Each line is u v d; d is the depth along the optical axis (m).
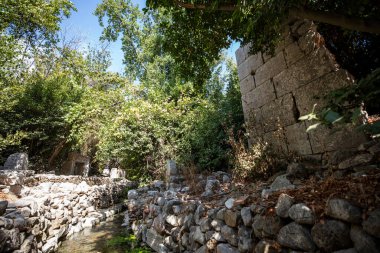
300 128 3.74
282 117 4.11
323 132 3.35
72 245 4.59
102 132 8.00
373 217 1.36
